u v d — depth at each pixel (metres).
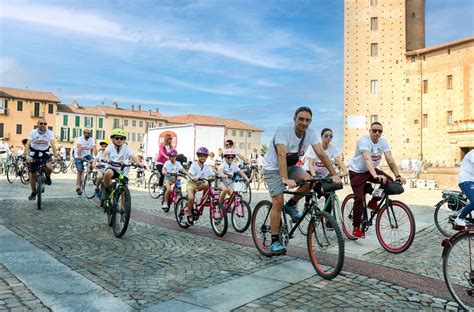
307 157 7.41
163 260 5.23
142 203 11.43
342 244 4.39
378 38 45.34
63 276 4.38
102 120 80.44
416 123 44.34
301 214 5.32
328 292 4.11
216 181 8.00
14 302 3.63
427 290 4.23
